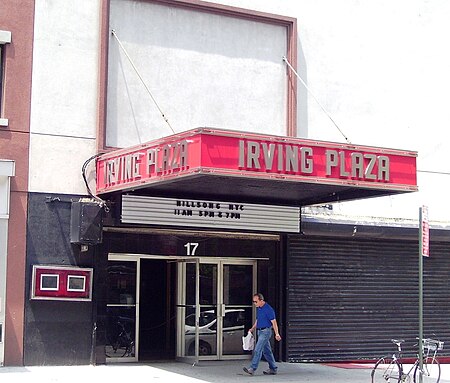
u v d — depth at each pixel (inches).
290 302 753.0
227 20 735.7
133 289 698.8
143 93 691.4
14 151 641.0
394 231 789.2
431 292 828.0
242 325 749.3
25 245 638.5
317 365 738.8
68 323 648.4
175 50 709.3
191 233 711.1
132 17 693.9
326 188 632.4
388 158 619.5
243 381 607.8
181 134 549.0
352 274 786.2
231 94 730.8
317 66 777.6
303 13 773.3
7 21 645.3
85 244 646.5
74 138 662.5
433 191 829.8
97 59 675.4
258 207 709.9
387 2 821.2
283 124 753.0
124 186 613.6
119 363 686.5
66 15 666.8
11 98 642.8
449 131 844.0
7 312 628.4
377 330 793.6
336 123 781.3
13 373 596.1
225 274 745.0
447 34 852.0
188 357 711.7
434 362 707.4
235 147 544.7
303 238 764.0
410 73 827.4
